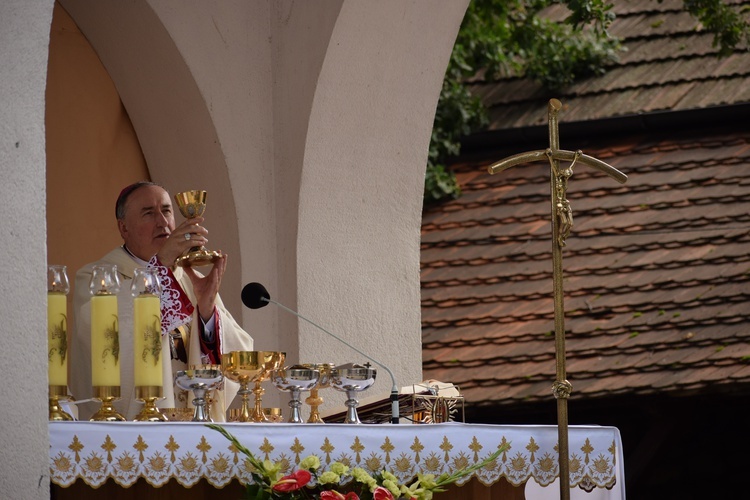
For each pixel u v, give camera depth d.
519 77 25.58
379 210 13.82
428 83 13.81
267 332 13.48
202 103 13.50
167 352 10.07
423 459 8.58
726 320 20.89
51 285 8.55
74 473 7.76
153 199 11.55
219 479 8.05
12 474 7.54
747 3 23.97
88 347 10.64
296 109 13.55
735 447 21.22
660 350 20.69
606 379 20.45
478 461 8.74
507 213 23.67
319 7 13.34
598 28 25.23
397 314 13.83
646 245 22.31
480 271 22.80
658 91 24.34
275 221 13.69
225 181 13.55
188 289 11.65
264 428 8.20
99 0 13.80
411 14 13.41
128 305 10.22
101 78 14.56
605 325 21.30
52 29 14.33
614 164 23.59
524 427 9.00
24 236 7.82
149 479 7.89
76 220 14.34
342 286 13.56
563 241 9.38
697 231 22.34
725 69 24.33
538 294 22.25
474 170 24.58
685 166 23.33
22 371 7.68
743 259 21.77
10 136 7.84
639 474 20.33
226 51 13.63
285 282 13.54
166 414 9.14
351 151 13.62
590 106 24.47
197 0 13.52
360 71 13.44
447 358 21.45
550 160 9.48
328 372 9.48
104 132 14.54
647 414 20.64
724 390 19.94
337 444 8.36
